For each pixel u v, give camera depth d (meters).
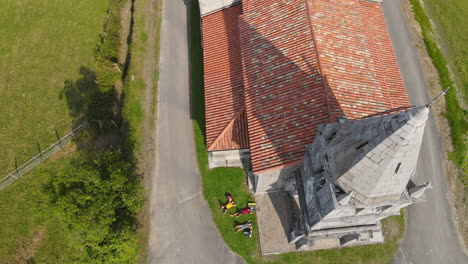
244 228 27.14
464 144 30.75
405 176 14.70
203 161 30.47
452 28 37.69
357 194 15.86
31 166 30.91
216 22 31.77
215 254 26.75
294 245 26.72
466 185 29.27
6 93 35.41
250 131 22.31
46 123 33.41
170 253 26.86
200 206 28.56
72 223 20.41
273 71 23.02
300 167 21.94
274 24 24.61
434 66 34.88
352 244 26.69
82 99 34.78
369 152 13.80
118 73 33.69
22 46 38.53
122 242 21.98
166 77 34.94
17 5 41.56
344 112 20.48
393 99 24.19
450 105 32.56
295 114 21.09
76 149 31.77
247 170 29.53
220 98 27.66
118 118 33.22
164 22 38.44
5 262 26.91
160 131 31.95
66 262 26.98
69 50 38.00
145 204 28.61
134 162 30.03
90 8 40.94
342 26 24.19
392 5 38.78
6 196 29.53
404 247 26.86
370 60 23.73
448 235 27.28
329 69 21.61
